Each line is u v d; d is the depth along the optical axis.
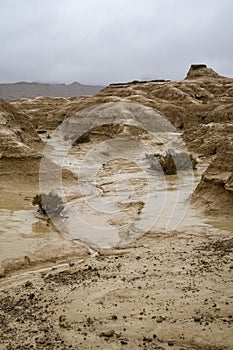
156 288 6.67
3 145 18.19
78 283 7.23
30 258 9.12
